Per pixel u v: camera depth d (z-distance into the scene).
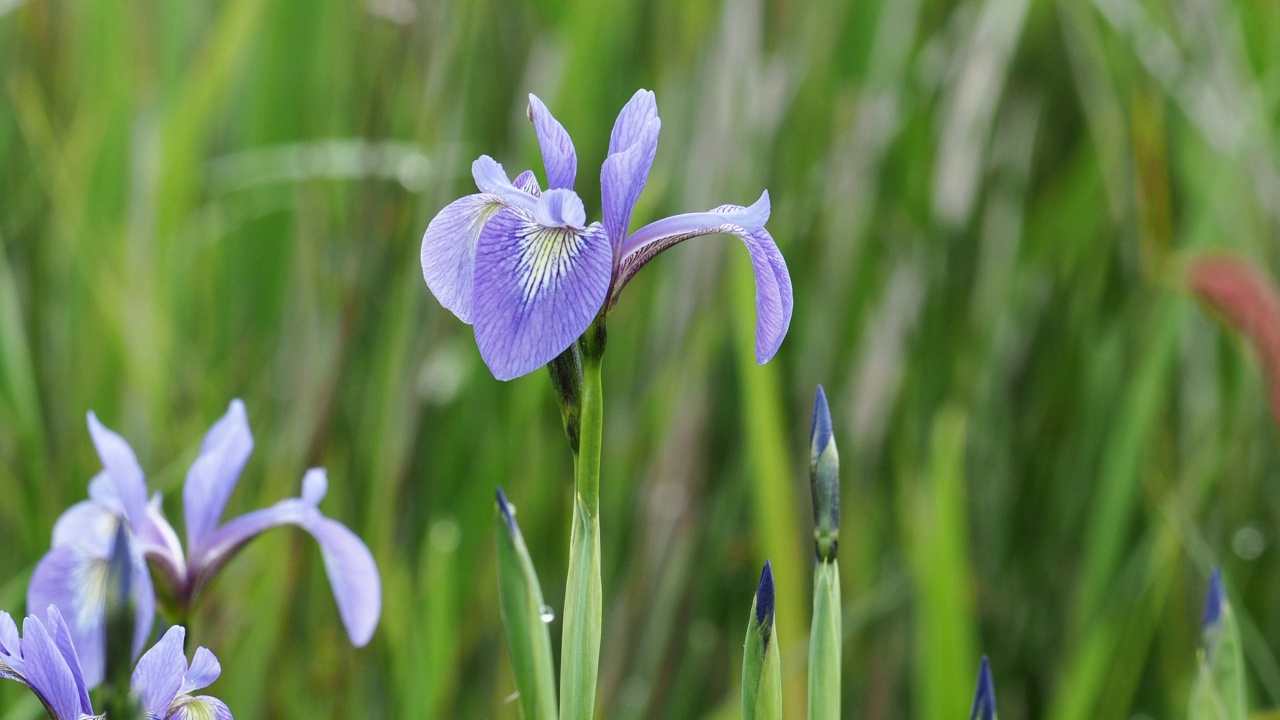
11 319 1.26
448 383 1.37
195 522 0.92
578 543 0.82
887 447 1.51
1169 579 1.28
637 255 0.83
